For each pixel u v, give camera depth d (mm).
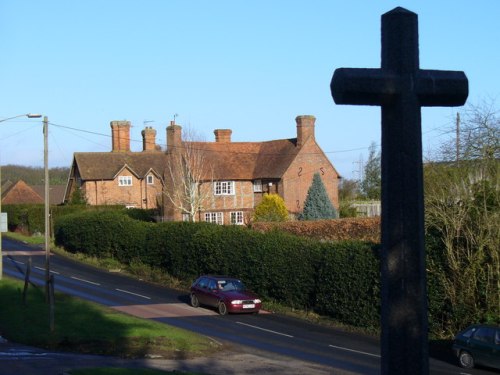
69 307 27078
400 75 5793
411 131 5816
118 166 73438
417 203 5801
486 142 29109
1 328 22969
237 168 66250
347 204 66062
